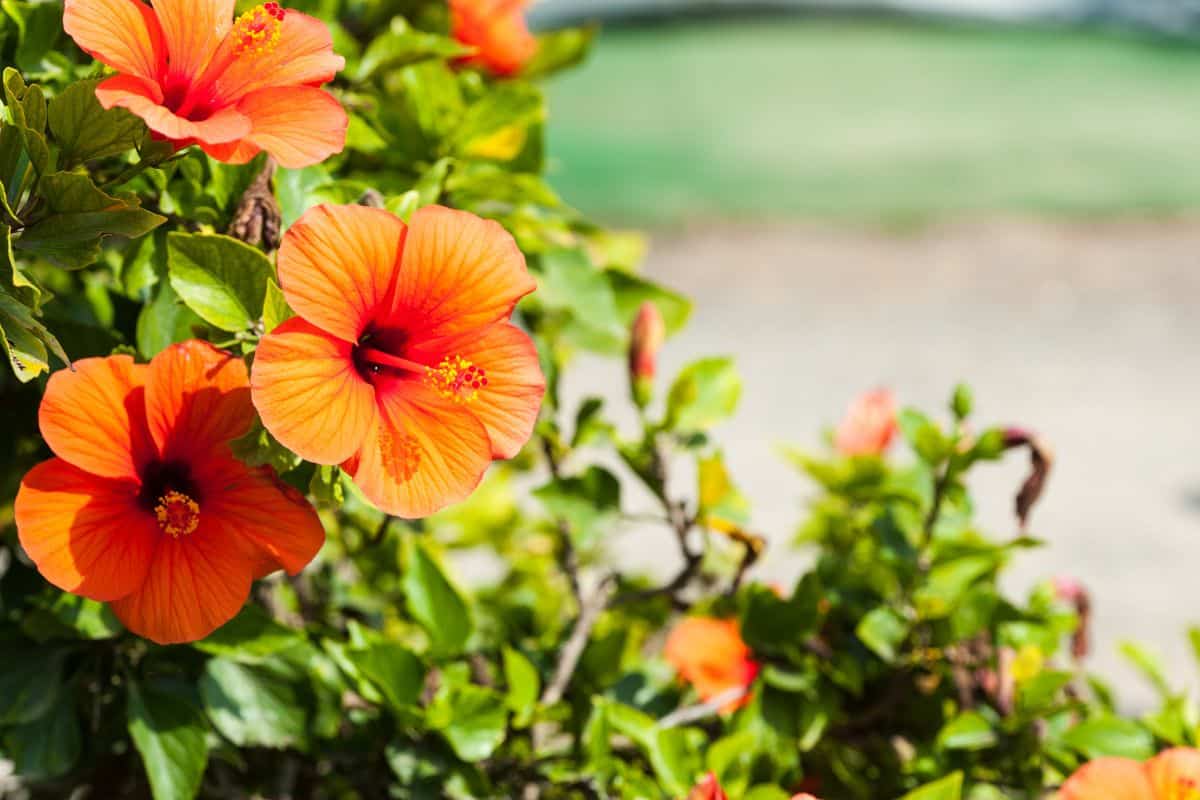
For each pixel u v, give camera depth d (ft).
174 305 4.34
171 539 4.13
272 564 4.14
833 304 21.44
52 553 4.08
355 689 4.70
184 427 4.13
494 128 4.76
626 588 5.51
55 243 4.08
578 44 5.35
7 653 4.46
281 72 4.16
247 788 4.80
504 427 4.17
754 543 4.87
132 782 4.76
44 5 4.43
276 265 4.11
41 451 4.62
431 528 5.78
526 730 4.78
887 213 25.89
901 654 4.90
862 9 41.37
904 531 5.03
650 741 4.60
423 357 4.18
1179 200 26.68
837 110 32.83
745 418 16.10
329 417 4.04
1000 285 22.45
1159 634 11.06
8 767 4.81
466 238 4.15
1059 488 14.30
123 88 4.00
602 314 4.91
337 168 4.75
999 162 28.99
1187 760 4.47
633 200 26.55
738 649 4.86
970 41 39.70
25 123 4.06
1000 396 17.11
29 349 4.05
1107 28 40.11
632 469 4.83
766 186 27.20
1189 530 13.26
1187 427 16.16
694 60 37.52
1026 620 4.79
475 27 5.03
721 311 21.08
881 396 5.46
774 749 4.78
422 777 4.59
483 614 5.40
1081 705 4.79
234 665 4.52
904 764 4.92
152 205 4.34
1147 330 20.18
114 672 4.52
